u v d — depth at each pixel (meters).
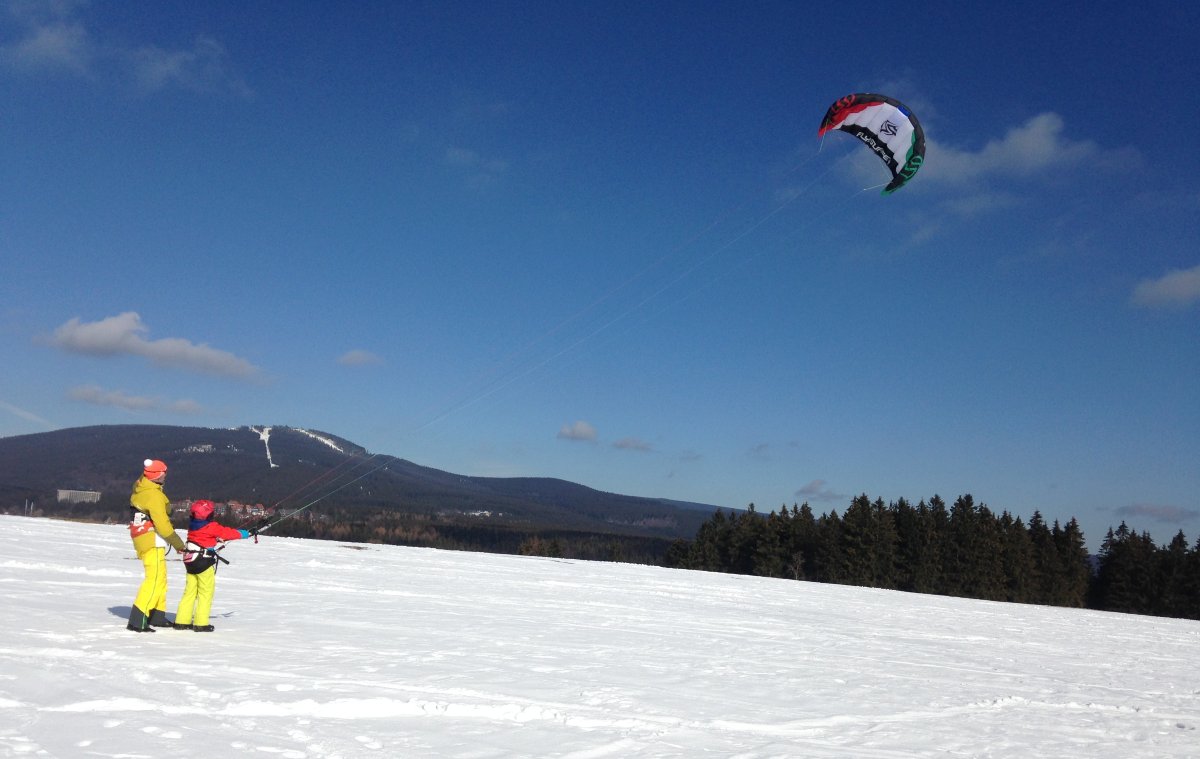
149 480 10.30
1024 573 65.88
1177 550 65.94
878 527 63.41
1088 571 70.75
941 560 64.06
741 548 71.25
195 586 10.48
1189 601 63.22
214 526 10.62
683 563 74.38
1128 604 66.00
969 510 66.31
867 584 62.03
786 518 69.25
